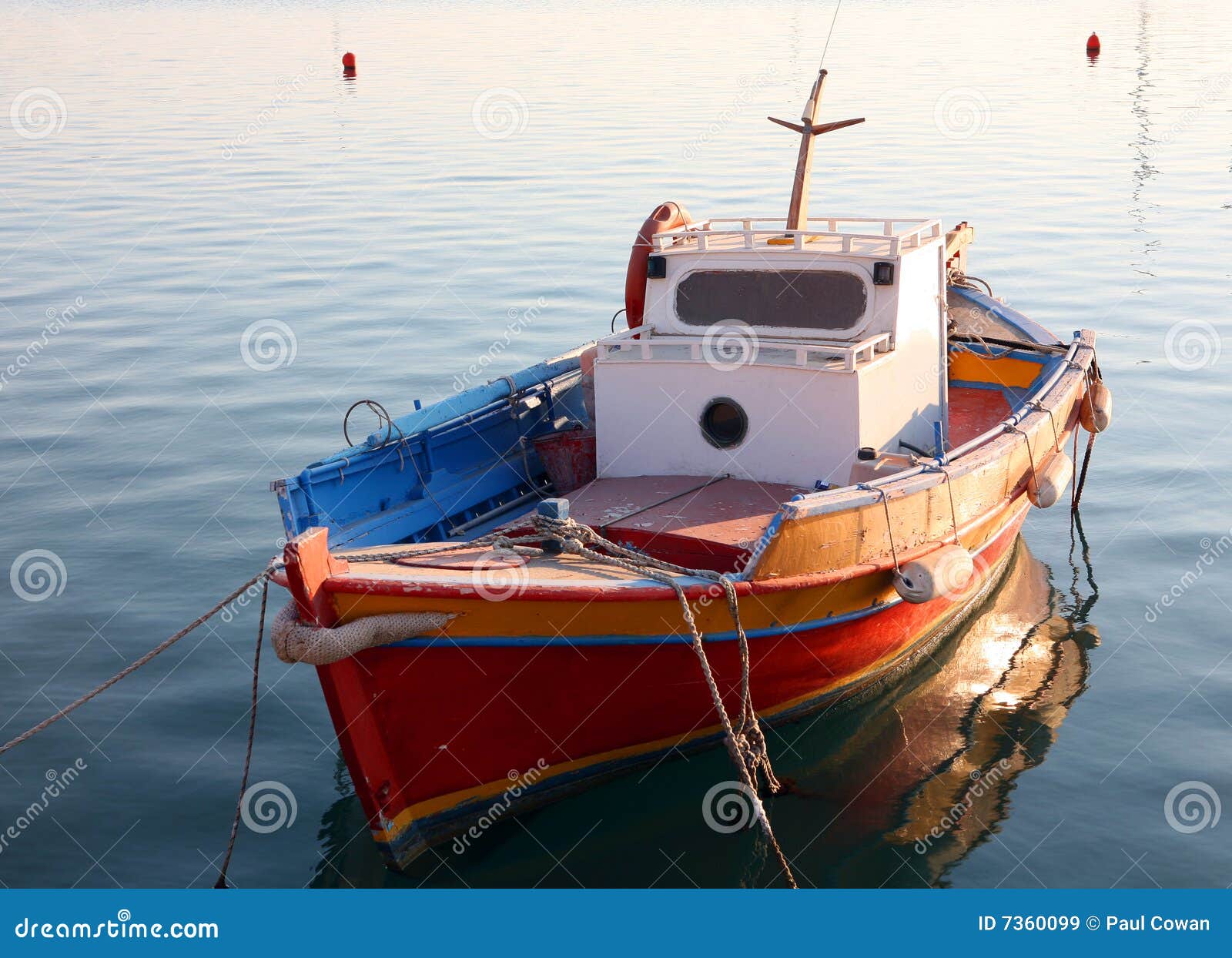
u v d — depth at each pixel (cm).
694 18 8431
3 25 9044
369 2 12962
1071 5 9200
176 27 8662
